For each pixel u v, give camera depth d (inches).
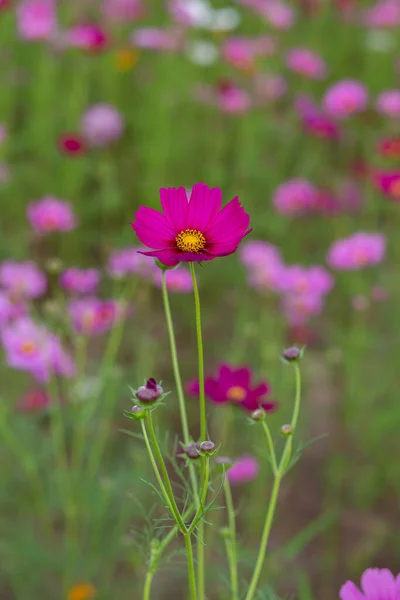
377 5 126.3
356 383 75.5
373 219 99.2
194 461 39.9
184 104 112.1
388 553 66.1
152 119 105.3
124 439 67.6
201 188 37.8
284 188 88.7
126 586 59.9
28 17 101.3
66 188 95.0
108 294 84.6
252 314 84.7
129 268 62.0
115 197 91.0
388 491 71.7
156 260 41.3
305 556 64.9
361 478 71.1
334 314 89.9
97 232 94.3
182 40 108.0
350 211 93.7
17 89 112.7
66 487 56.4
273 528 66.7
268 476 70.1
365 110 104.8
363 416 75.5
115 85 111.9
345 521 68.2
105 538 60.8
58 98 109.3
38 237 90.0
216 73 119.6
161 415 71.4
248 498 68.4
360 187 101.0
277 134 109.0
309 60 108.4
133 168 101.9
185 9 109.0
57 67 108.4
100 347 80.4
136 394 36.1
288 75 125.3
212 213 37.8
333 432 74.9
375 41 123.6
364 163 95.7
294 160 112.3
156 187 95.8
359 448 73.9
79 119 101.7
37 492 59.3
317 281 72.1
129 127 106.2
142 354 71.8
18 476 62.2
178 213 37.8
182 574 56.4
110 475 61.8
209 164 104.3
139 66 117.7
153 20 130.0
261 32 127.8
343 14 132.0
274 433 67.0
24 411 59.9
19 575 58.1
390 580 35.3
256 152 104.9
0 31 109.0
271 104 111.6
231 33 130.1
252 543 64.7
